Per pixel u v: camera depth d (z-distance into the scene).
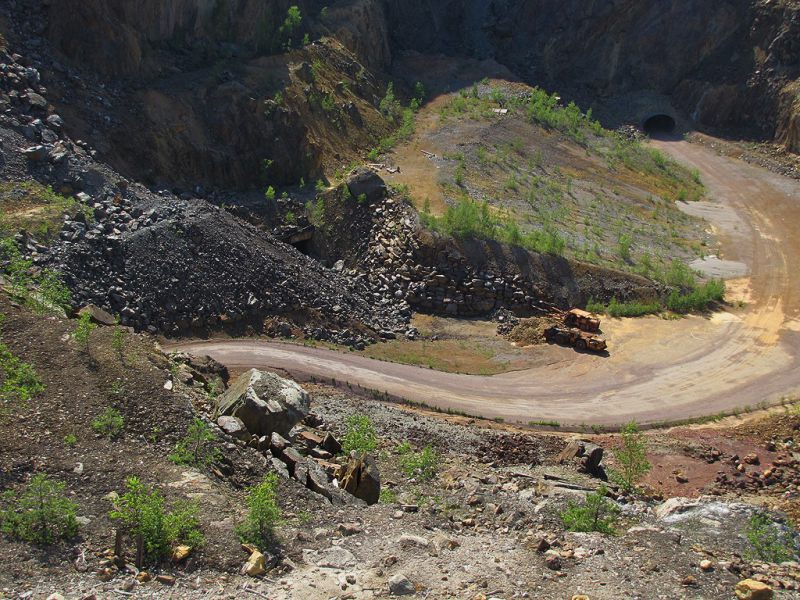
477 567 15.75
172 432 19.47
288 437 22.78
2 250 31.80
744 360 42.00
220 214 41.19
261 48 58.88
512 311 45.97
